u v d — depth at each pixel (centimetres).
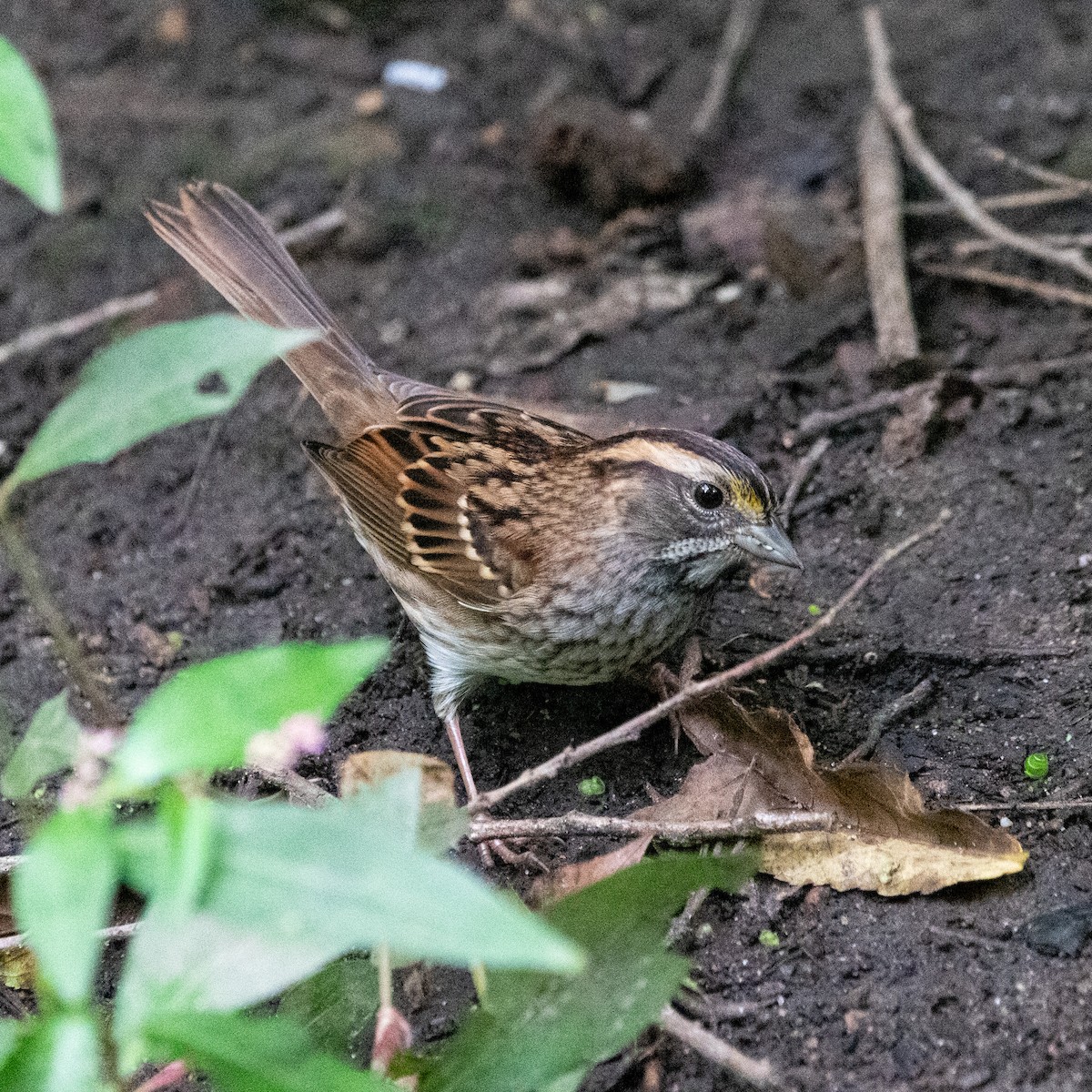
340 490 920
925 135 1283
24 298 1205
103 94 1390
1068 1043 663
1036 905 731
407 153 1328
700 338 1142
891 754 830
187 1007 441
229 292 1005
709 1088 662
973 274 1140
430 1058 606
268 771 793
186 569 1008
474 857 806
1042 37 1359
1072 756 811
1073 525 952
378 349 1162
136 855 417
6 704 914
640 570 845
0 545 1016
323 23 1465
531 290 1199
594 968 605
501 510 866
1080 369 1059
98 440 477
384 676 926
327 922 409
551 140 1253
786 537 841
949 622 903
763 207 1231
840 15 1431
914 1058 666
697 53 1410
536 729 892
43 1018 463
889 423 1036
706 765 801
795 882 746
